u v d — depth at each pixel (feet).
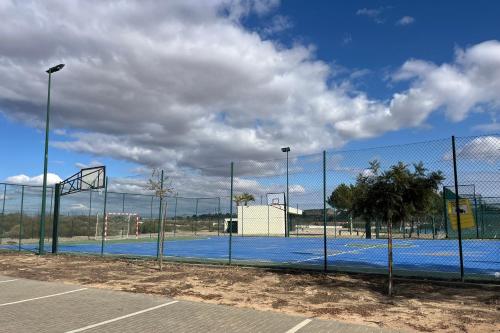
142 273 47.91
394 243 102.27
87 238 128.16
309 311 28.96
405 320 26.22
